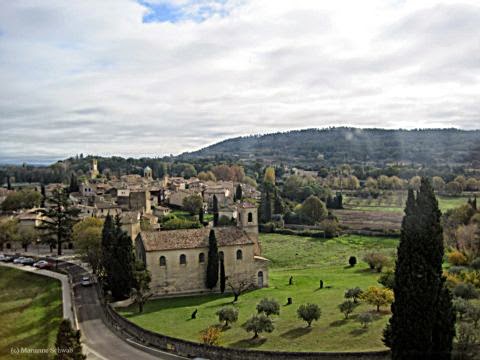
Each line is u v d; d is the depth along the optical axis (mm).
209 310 64750
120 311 65812
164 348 51688
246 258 80312
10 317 66500
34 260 104938
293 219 173500
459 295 56781
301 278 87125
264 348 47625
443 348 39344
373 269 94625
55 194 123188
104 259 75625
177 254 76938
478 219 87812
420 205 39562
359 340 47562
